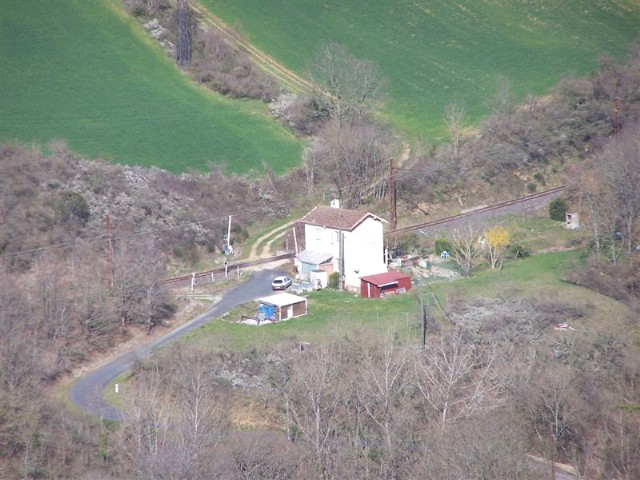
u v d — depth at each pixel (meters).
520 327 171.75
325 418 139.50
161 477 122.19
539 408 141.00
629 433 135.75
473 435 123.12
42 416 147.62
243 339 173.88
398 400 139.88
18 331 172.75
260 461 129.88
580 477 128.38
